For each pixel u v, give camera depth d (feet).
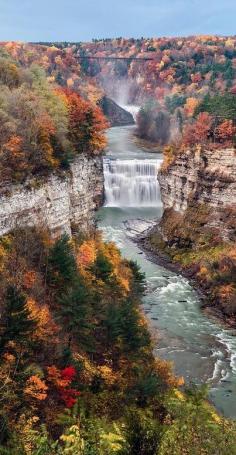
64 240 154.51
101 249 201.26
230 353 167.84
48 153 192.95
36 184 182.09
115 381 119.14
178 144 300.20
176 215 287.07
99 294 146.82
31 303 124.88
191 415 62.59
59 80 583.99
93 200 267.80
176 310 200.75
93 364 123.95
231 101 272.10
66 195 206.28
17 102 192.34
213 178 260.62
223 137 263.29
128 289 175.22
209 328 186.29
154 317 193.47
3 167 167.32
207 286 222.28
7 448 65.10
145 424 58.85
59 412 97.76
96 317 136.56
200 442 56.90
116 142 501.15
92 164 264.72
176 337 177.88
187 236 263.49
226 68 611.88
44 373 106.73
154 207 356.18
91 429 59.77
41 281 143.95
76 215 241.55
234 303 199.00
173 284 228.43
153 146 488.85
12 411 90.17
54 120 212.23
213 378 151.53
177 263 255.09
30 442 64.90
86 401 105.81
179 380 138.21
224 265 228.43
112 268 173.68
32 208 179.52
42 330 117.50
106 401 108.17
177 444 56.34
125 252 266.77
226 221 250.57
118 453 54.29
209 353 167.12
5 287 127.65
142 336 141.90
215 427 59.62
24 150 179.22
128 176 359.25
